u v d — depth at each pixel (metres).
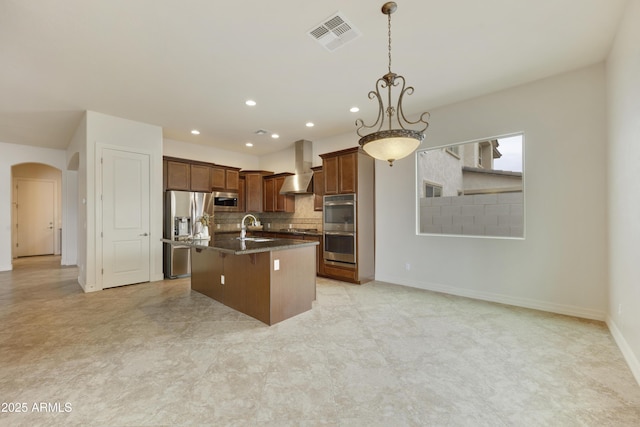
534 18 2.27
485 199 3.96
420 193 4.52
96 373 2.06
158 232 4.86
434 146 4.18
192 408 1.70
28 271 5.80
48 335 2.69
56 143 5.89
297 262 3.27
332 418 1.63
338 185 4.88
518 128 3.47
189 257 5.19
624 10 2.19
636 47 2.03
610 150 2.79
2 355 2.31
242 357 2.29
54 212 8.27
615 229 2.65
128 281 4.53
